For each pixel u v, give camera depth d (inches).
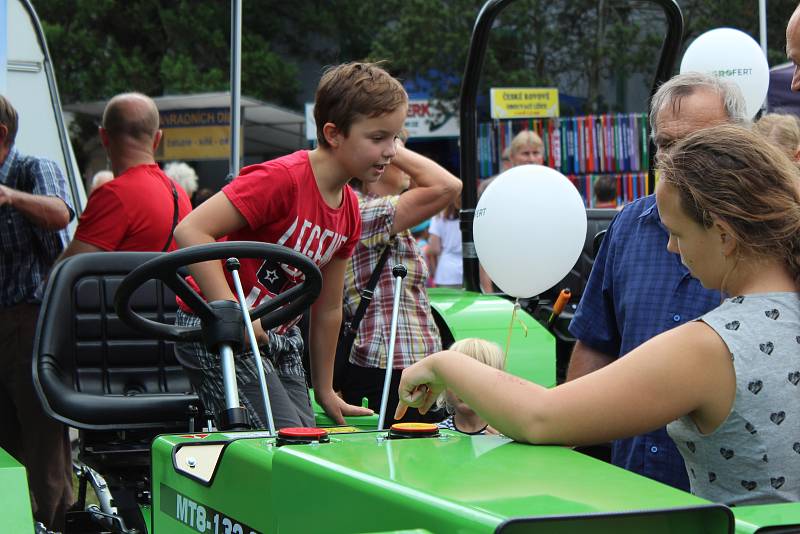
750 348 56.7
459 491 47.7
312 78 805.2
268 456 61.2
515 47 642.2
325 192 103.9
